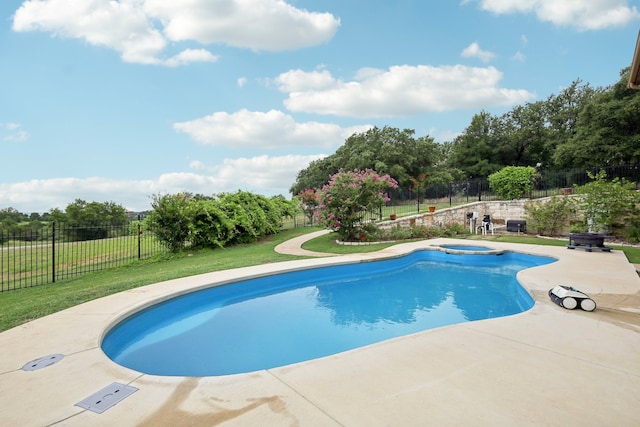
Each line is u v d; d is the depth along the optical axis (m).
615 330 4.04
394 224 15.51
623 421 2.28
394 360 3.28
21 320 4.90
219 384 2.89
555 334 3.93
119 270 10.34
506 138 43.25
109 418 2.44
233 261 10.01
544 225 14.64
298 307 6.70
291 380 2.92
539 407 2.45
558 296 5.07
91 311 5.14
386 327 5.55
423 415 2.37
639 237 11.88
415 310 6.43
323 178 51.09
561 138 38.53
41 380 3.04
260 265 8.84
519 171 17.61
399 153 41.66
